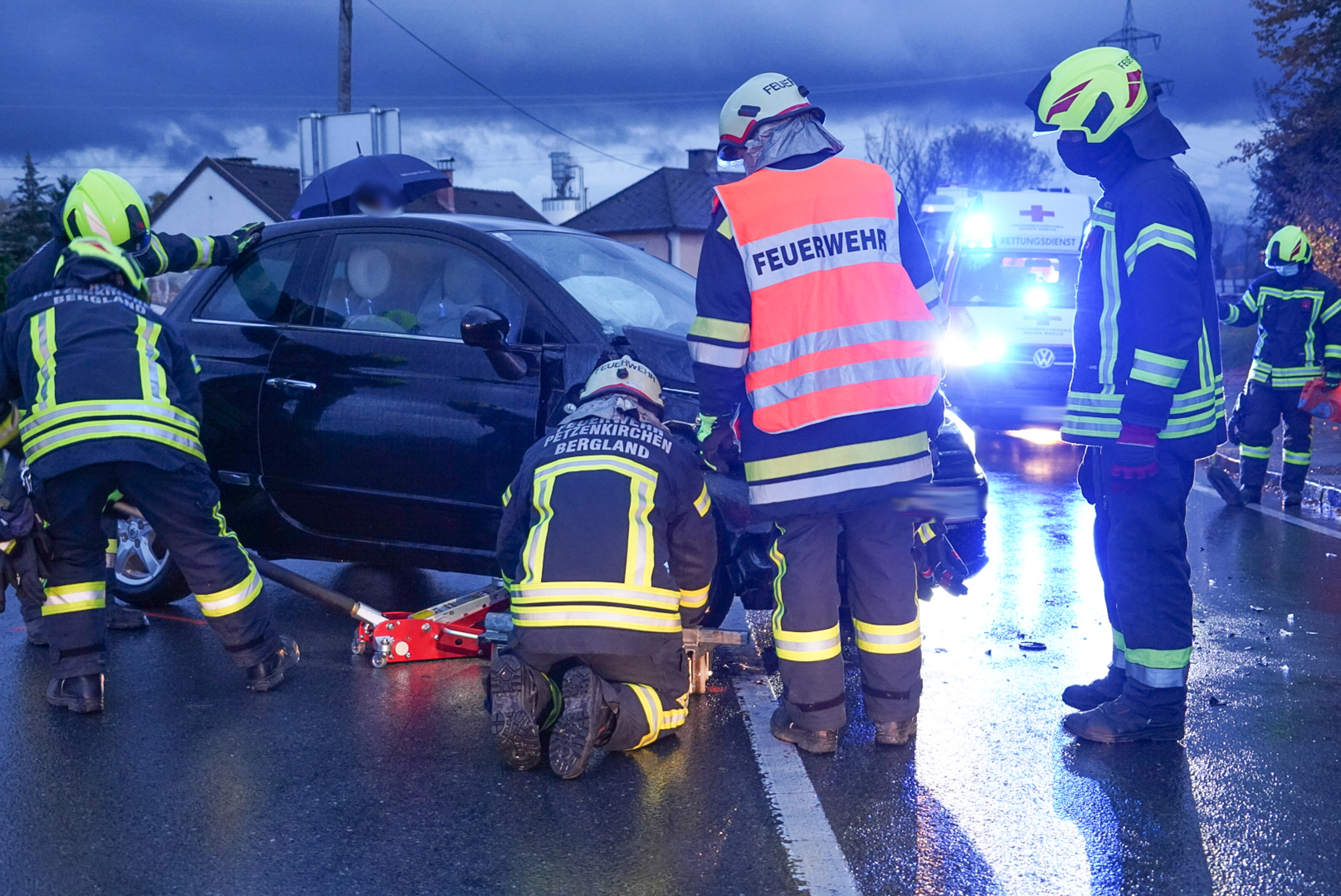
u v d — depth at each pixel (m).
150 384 3.93
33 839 3.06
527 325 4.52
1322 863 2.90
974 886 2.79
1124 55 3.62
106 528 5.18
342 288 4.90
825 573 3.54
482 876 2.86
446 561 4.71
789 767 3.52
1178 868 2.88
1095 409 3.66
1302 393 7.98
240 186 52.84
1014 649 4.71
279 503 4.89
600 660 3.48
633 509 3.49
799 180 3.38
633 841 3.04
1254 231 23.61
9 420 4.25
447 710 4.03
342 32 26.33
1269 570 6.17
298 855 2.97
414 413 4.58
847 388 3.30
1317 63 21.09
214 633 4.99
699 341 3.40
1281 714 3.95
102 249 4.05
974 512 3.51
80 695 3.96
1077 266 11.70
